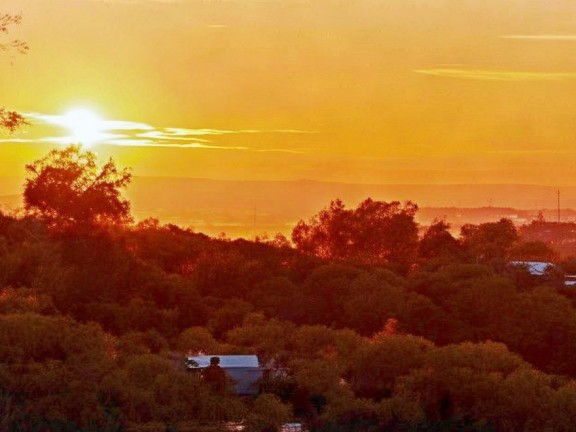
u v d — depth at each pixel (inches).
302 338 4579.2
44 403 3639.3
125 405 3713.1
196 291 5905.5
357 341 4512.8
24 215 6338.6
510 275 6663.4
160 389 3772.1
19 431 3604.8
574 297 6230.3
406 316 5378.9
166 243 7150.6
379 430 3887.8
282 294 5984.3
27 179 6348.4
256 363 4195.4
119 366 4025.6
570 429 3843.5
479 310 5334.6
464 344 4303.6
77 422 3641.7
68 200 6259.8
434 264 7342.5
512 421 3895.2
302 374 4033.0
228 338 4921.3
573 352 4886.8
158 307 5605.3
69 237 6003.9
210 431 3666.3
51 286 5502.0
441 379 3959.2
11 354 3902.6
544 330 5044.3
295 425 3804.1
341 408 3890.3
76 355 3922.2
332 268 6259.8
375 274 6117.1
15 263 5625.0
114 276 5777.6
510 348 5078.7
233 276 6378.0
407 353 4249.5
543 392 3914.9
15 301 4931.1
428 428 3914.9
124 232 6589.6
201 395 3754.9
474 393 3924.7
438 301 5713.6
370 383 4271.7
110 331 5147.6
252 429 3705.7
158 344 4611.2
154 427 3624.5
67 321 4242.1
